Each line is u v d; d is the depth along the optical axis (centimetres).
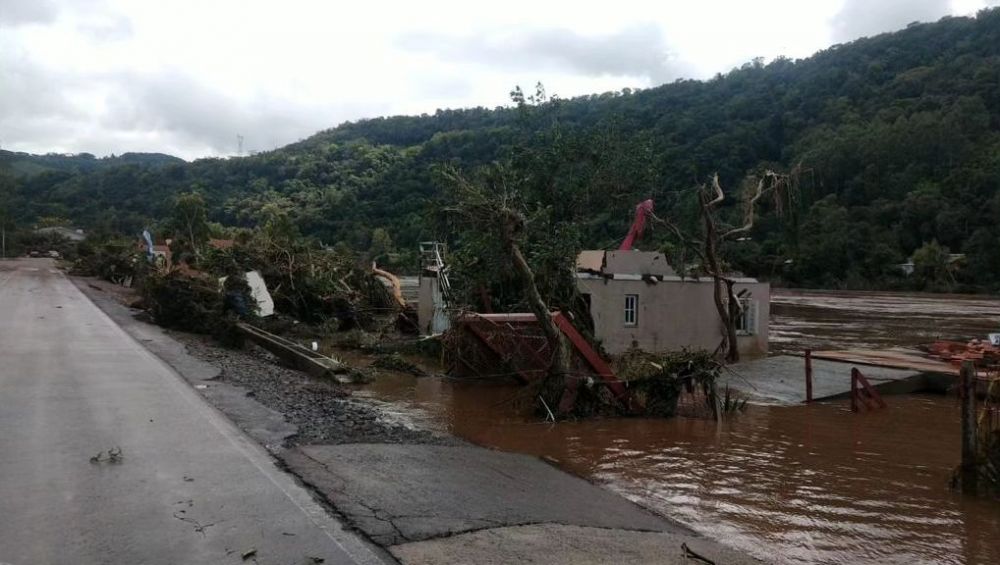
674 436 1145
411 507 665
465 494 727
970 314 4203
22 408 1016
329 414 1138
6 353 1562
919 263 7362
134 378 1316
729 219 4519
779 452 1048
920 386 1650
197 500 651
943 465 988
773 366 1838
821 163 8706
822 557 634
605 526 659
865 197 8869
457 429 1163
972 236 7450
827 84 11294
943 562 631
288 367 1775
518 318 1623
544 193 2117
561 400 1265
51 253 10144
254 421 1009
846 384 1598
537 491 769
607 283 1939
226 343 2088
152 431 911
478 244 1495
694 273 2139
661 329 2002
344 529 597
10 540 544
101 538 553
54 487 673
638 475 901
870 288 7506
